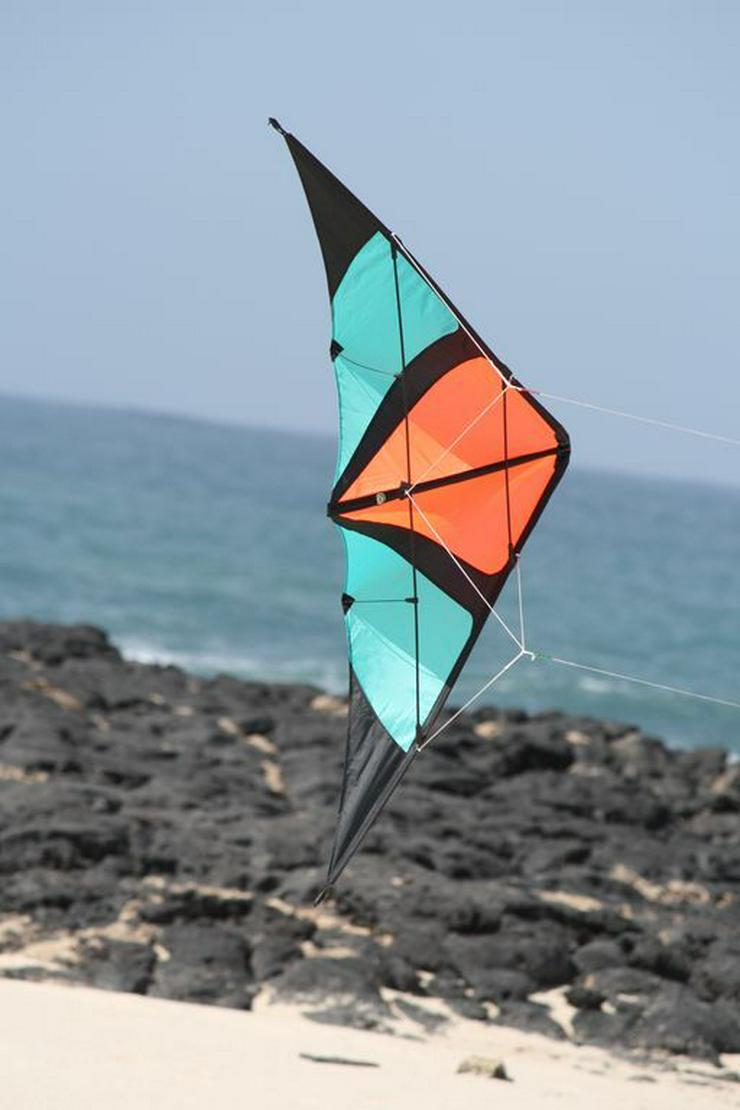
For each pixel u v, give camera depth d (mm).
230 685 103188
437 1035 46656
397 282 31594
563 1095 39438
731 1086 44344
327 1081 36344
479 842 66875
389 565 33219
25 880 55312
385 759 32000
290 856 61438
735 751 133125
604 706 147625
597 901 62406
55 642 106938
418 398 32344
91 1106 31141
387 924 55688
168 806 68000
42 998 42562
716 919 62438
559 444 31938
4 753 71688
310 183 31109
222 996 47719
